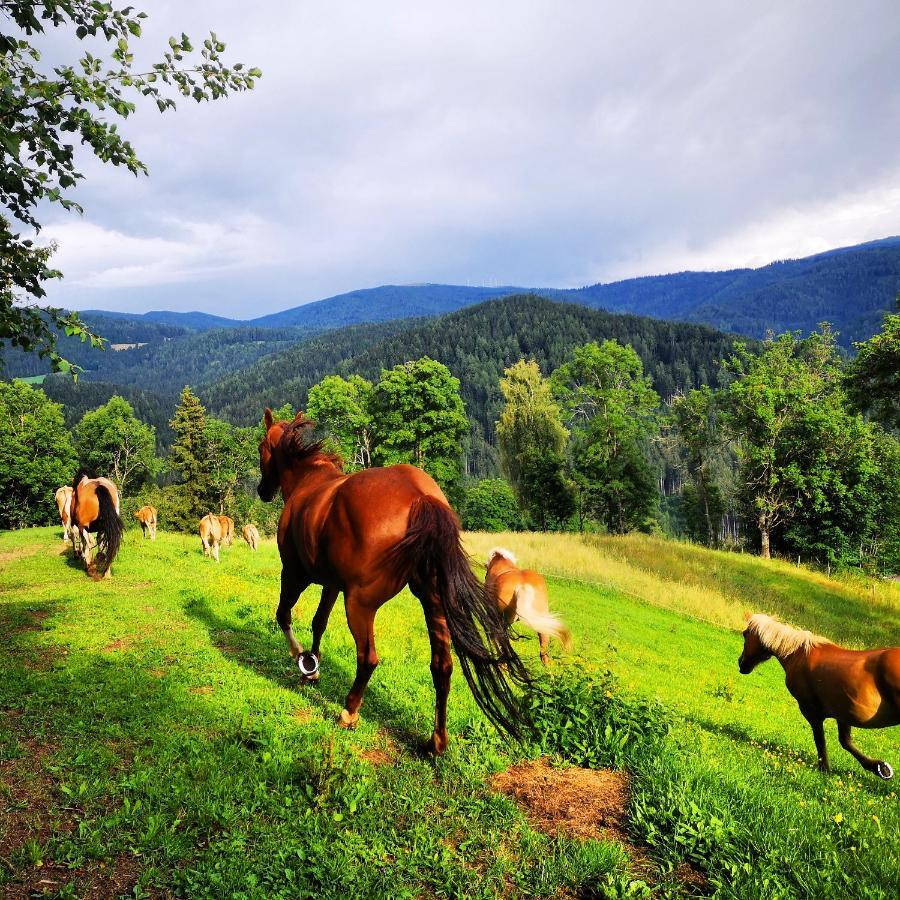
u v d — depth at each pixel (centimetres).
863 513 4606
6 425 5541
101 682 658
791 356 4919
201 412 6631
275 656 810
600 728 593
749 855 403
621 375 5312
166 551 1883
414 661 898
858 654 781
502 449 6166
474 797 475
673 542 4084
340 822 418
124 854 366
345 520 506
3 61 492
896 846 450
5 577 1340
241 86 594
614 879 375
